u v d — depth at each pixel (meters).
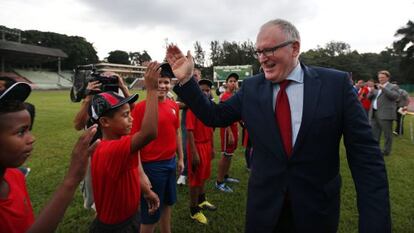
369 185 1.48
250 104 1.80
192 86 1.84
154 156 2.75
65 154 6.58
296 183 1.60
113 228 2.06
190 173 3.58
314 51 71.12
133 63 98.81
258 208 1.71
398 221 3.57
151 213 2.48
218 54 79.81
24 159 1.17
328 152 1.61
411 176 5.25
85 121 2.98
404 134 9.95
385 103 6.70
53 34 73.31
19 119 1.14
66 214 3.69
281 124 1.66
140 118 2.59
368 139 1.54
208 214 3.76
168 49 1.92
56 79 63.69
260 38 1.68
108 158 1.88
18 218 1.22
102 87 2.65
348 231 3.32
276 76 1.67
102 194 1.98
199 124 3.58
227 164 4.52
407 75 56.94
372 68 66.94
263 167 1.71
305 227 1.59
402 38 56.03
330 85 1.62
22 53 57.25
